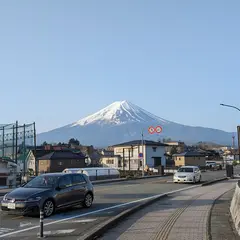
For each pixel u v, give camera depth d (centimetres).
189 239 948
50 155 6688
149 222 1220
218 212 1444
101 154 9831
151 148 8106
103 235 1025
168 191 2522
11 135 3388
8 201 1341
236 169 7919
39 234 1041
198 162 9569
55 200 1412
